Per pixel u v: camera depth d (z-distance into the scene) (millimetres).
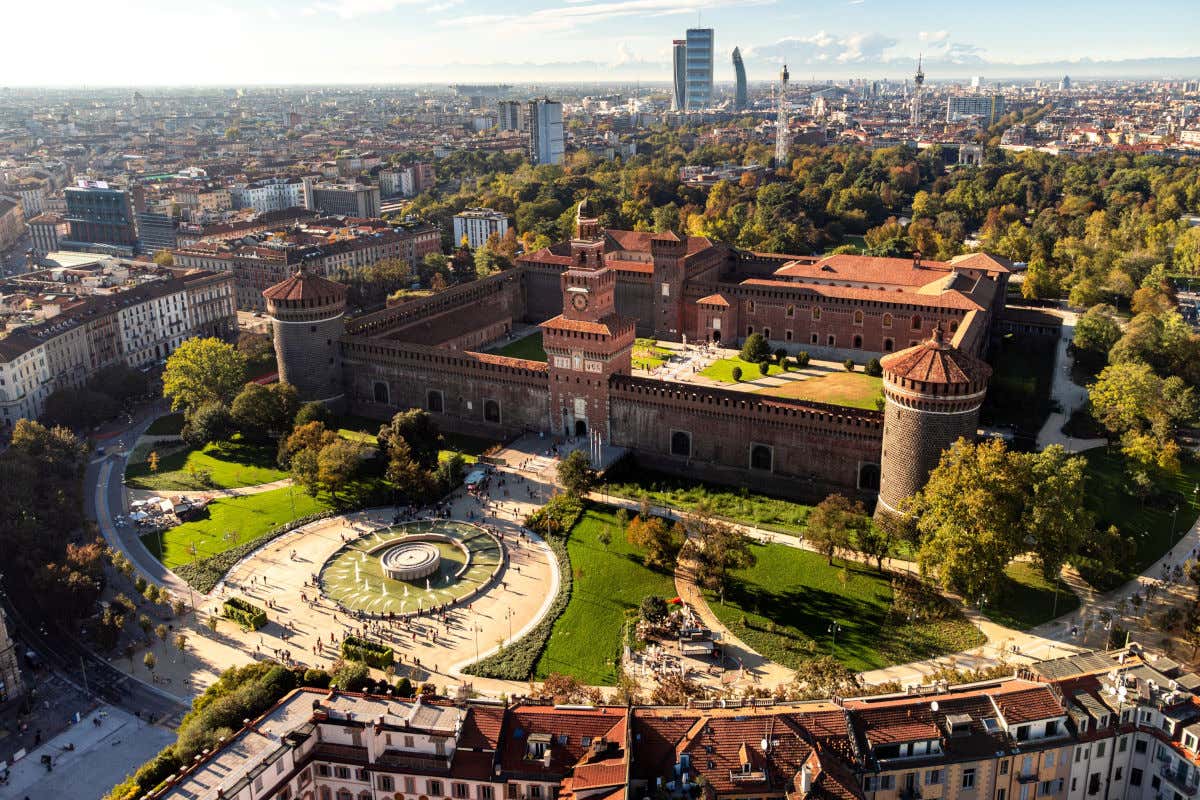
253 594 146125
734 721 90438
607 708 96250
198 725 101312
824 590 143000
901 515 156500
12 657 122938
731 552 141250
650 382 188625
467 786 91688
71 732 117000
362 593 145625
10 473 162000
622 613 138500
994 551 131625
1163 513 162500
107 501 178375
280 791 92250
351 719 96000
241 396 199000
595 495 178125
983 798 91938
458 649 130750
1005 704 93188
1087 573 144250
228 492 182000
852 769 88438
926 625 133250
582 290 192500
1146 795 94750
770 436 178125
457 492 179250
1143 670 98438
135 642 134875
